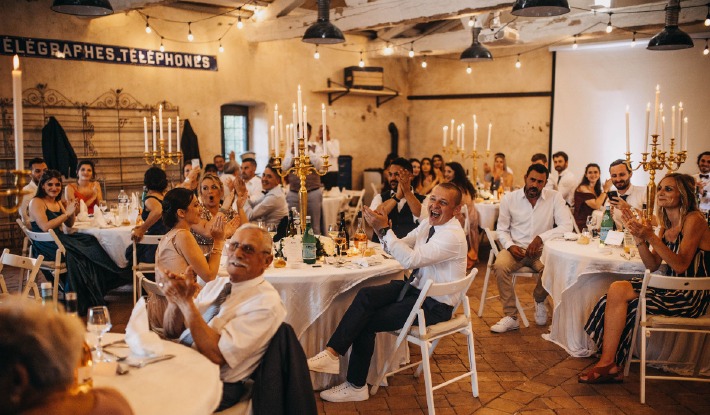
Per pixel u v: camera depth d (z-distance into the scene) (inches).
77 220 229.9
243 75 402.0
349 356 144.2
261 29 392.2
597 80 428.8
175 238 119.6
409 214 191.5
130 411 58.9
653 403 136.0
